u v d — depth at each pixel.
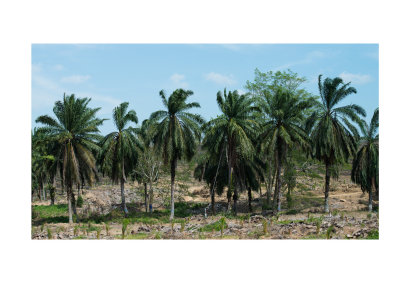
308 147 43.50
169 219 41.34
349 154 40.84
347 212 38.91
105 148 42.88
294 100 39.25
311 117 40.91
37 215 45.00
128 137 43.50
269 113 39.59
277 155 41.94
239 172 43.88
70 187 39.66
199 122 41.34
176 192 63.94
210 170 45.56
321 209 43.31
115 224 38.84
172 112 41.12
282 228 28.45
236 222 35.09
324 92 40.41
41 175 59.06
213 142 41.31
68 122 38.44
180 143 40.53
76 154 39.47
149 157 50.16
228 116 41.09
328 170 41.31
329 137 39.00
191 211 50.03
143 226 34.66
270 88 51.72
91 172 40.66
